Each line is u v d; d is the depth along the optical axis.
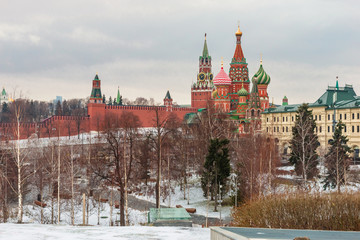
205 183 74.88
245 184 64.44
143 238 16.23
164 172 89.81
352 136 115.50
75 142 138.50
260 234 11.34
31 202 71.38
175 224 35.12
